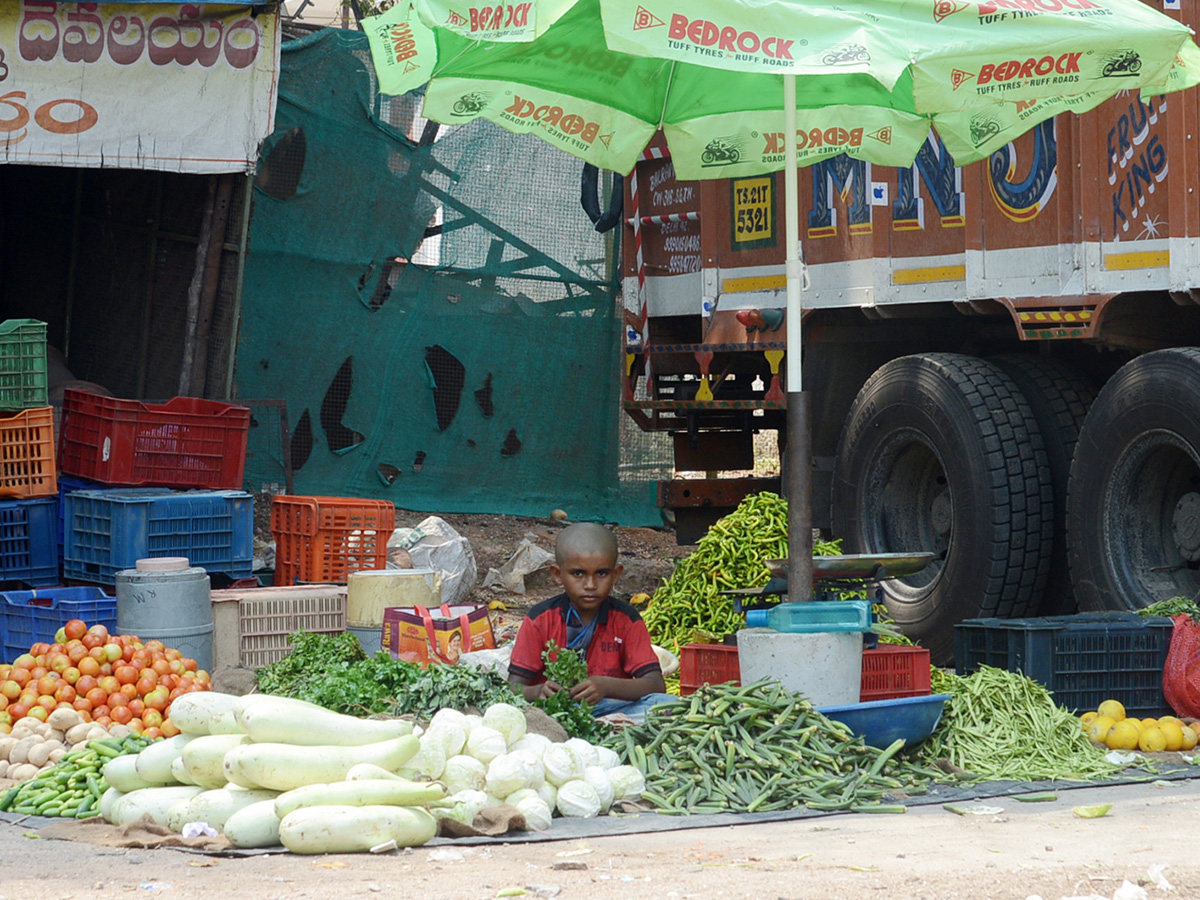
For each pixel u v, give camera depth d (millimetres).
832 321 9430
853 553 9102
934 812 4500
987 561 8078
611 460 13055
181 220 10195
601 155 6582
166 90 8758
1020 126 6117
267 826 3902
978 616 8164
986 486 8078
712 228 9914
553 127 6387
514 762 4309
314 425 11703
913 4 4918
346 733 4176
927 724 5168
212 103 8820
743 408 9844
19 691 5781
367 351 11875
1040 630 6328
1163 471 7395
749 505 8133
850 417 9172
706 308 9977
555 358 12664
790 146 5621
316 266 11633
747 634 5172
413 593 7348
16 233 11234
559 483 12852
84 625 6207
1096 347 8195
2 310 11281
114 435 7930
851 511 9141
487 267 12297
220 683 6145
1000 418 8141
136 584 6637
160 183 10273
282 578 8297
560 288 12633
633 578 11227
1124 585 7414
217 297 9555
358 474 11883
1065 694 6359
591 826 4227
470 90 6109
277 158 11453
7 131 8562
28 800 4758
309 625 7305
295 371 11594
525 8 4684
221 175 9359
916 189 8516
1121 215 7305
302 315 11602
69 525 7789
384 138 11805
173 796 4316
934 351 9586
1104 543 7516
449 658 6344
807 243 9297
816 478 9656
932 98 5059
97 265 10820
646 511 13281
